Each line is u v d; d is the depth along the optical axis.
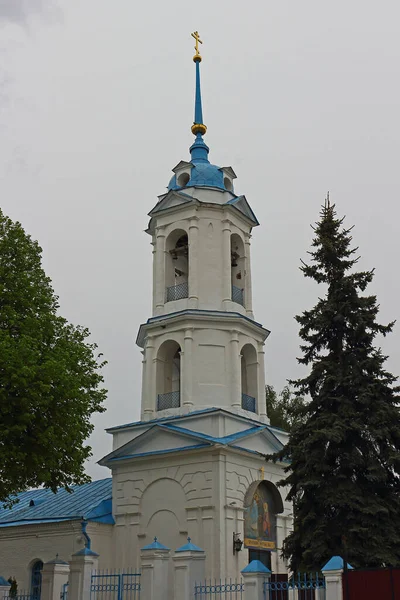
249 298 36.19
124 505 32.38
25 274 26.20
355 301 26.02
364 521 22.97
